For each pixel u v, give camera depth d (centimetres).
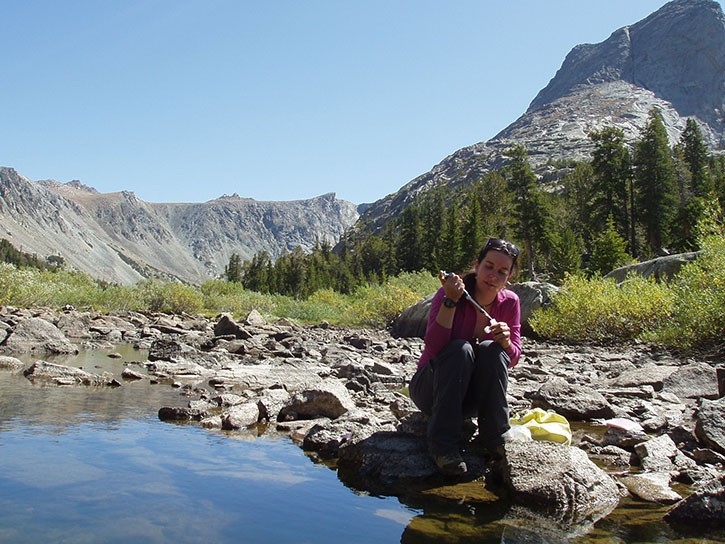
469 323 434
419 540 275
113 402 608
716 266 1112
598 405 592
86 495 310
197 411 562
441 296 436
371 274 10038
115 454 398
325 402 577
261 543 262
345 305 3522
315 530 282
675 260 1669
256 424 552
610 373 939
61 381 716
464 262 6800
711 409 470
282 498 329
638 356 1130
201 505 307
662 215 6384
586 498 335
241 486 346
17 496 302
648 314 1355
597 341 1429
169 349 1100
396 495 349
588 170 8994
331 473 392
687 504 311
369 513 312
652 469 409
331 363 1120
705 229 1284
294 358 1190
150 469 368
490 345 410
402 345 1555
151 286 2691
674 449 445
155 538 258
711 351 1055
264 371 955
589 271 4828
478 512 321
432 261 7912
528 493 337
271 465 403
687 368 762
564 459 358
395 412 621
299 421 559
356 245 14925
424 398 430
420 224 9756
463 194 16050
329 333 2056
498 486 372
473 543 273
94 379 746
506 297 441
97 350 1180
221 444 455
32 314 1616
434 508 326
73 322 1425
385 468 392
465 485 374
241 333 1541
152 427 500
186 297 2675
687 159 7919
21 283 2103
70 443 421
